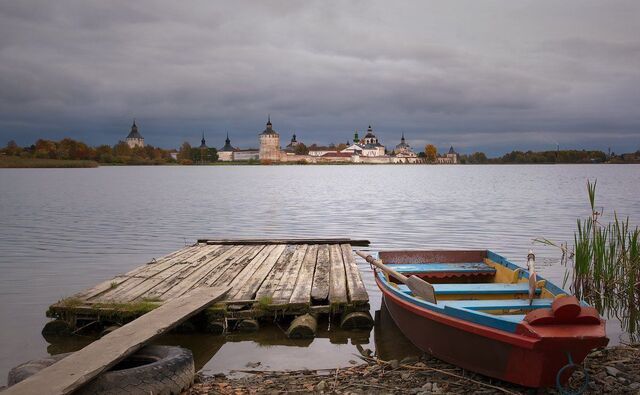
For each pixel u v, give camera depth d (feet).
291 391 22.79
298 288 35.70
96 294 33.96
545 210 109.19
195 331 31.91
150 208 116.88
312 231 79.15
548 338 20.01
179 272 40.91
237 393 22.62
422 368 25.18
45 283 44.55
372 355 28.09
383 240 70.03
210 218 96.17
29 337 31.12
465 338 23.13
